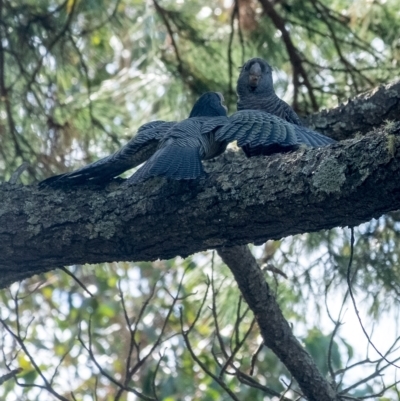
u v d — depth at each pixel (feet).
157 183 23.85
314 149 21.75
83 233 24.25
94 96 39.17
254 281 27.30
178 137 23.63
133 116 42.91
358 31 36.91
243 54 36.22
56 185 25.54
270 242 35.32
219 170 23.08
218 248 23.76
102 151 36.96
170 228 23.25
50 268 25.72
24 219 24.98
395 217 32.37
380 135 20.20
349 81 36.04
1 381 26.23
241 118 24.41
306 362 27.73
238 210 22.25
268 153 26.76
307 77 35.22
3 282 26.45
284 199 21.48
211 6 41.93
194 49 37.47
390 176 19.63
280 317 27.81
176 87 37.40
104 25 38.75
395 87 30.76
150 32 39.78
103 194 24.80
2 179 35.29
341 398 27.45
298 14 36.73
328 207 20.98
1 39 36.37
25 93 36.14
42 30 36.81
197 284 34.76
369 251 32.30
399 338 26.02
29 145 35.68
